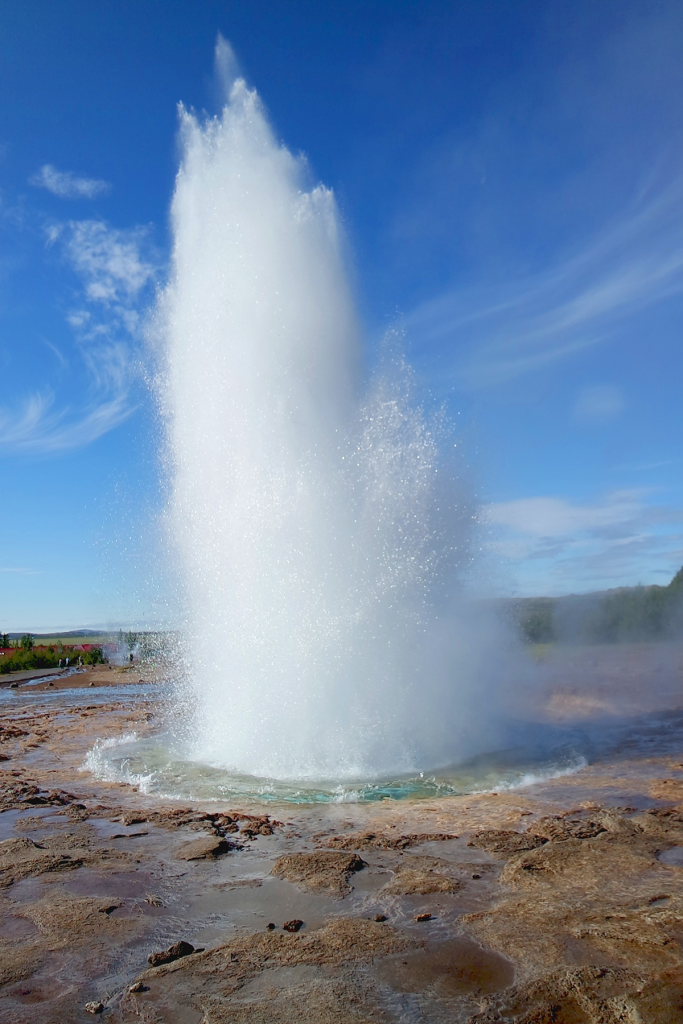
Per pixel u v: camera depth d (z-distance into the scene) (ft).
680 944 13.35
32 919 15.70
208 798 26.25
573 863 17.84
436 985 12.34
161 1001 12.14
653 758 30.96
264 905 16.19
